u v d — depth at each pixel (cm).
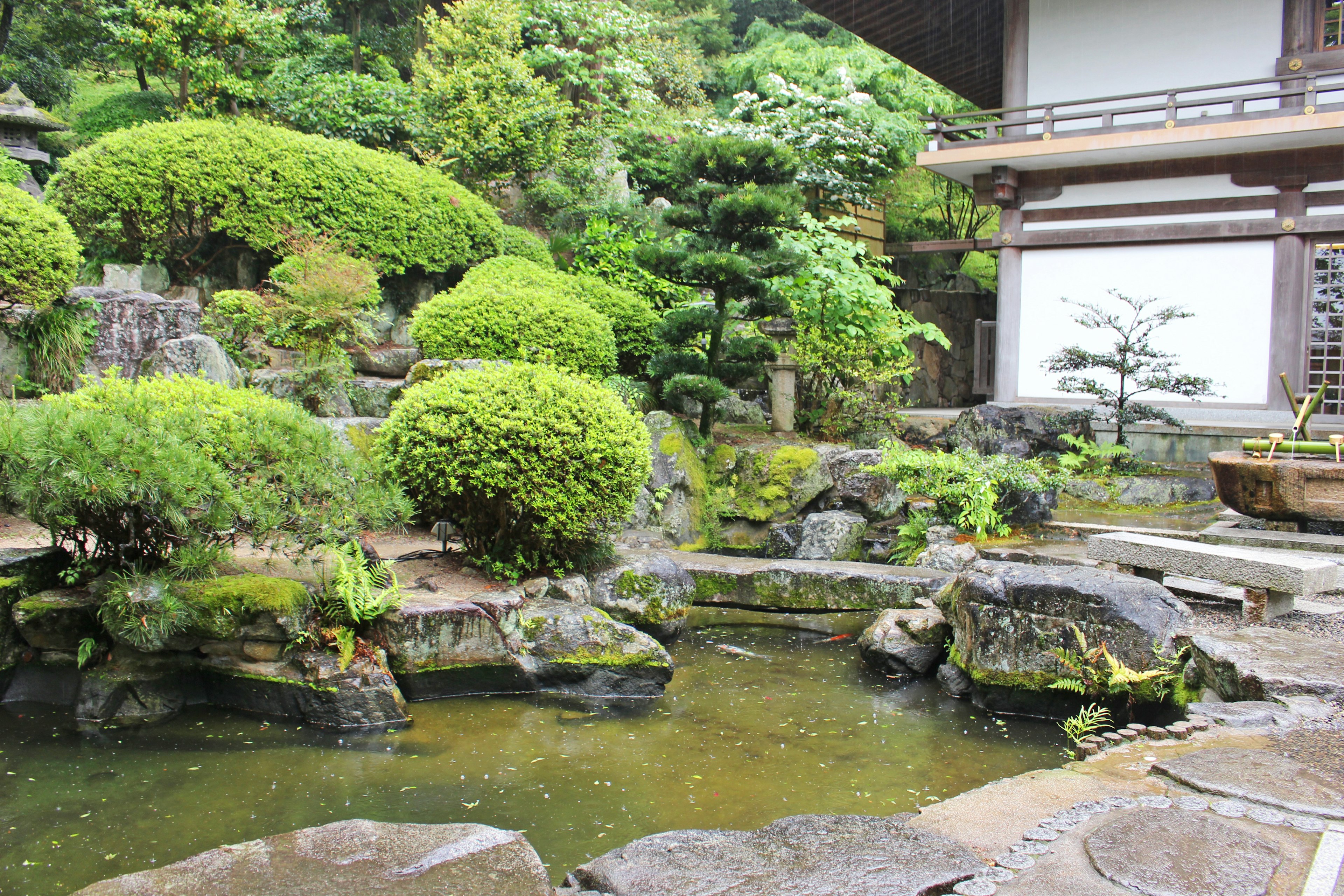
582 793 395
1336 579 507
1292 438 706
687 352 973
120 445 446
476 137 1268
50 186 978
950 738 477
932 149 1190
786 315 1000
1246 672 409
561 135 1348
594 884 240
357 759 430
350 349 938
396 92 1331
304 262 829
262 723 474
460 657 525
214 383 671
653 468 865
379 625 510
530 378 616
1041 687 508
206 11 1190
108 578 482
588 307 957
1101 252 1175
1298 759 321
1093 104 1183
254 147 966
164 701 480
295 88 1300
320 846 248
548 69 1563
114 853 333
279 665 484
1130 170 1148
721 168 905
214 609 471
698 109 1864
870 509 925
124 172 919
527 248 1220
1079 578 527
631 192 1489
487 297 910
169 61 1211
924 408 1475
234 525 496
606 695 532
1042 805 296
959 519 809
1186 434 1077
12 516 618
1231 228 1087
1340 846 247
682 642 657
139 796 383
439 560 632
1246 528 748
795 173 936
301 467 506
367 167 1038
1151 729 366
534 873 234
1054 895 226
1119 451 998
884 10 1315
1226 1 1109
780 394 1060
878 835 265
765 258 916
